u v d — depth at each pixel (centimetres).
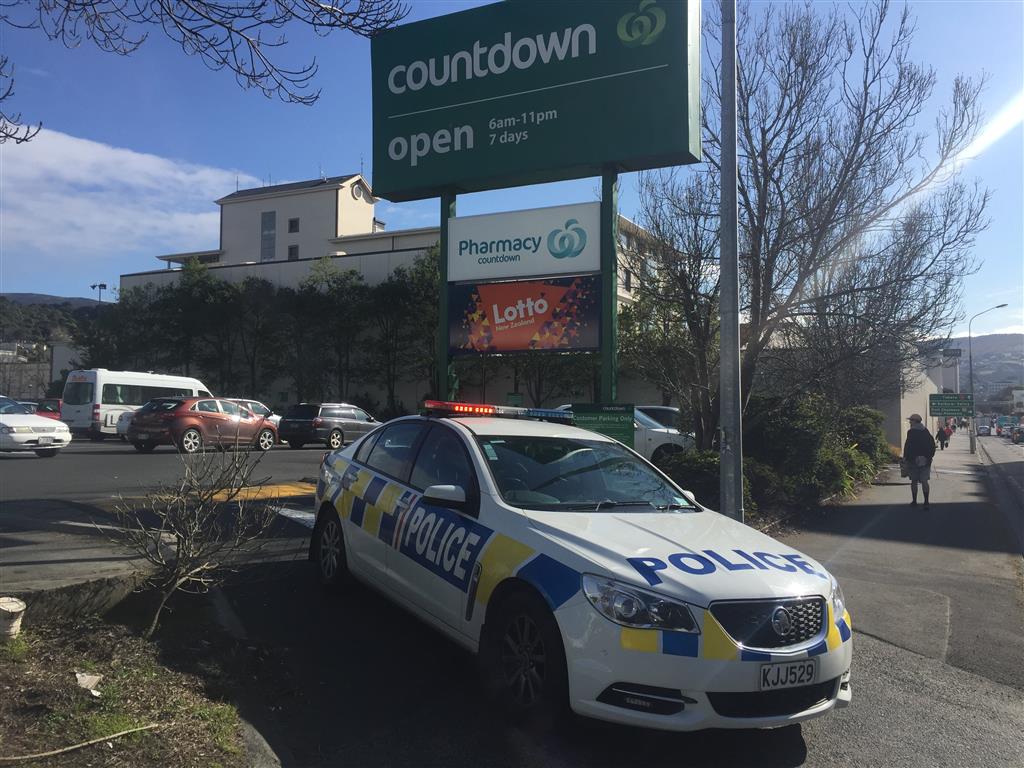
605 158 984
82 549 614
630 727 414
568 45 1010
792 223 1126
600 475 519
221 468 509
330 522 634
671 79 956
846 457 1716
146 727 347
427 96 1094
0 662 380
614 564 378
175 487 519
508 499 458
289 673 461
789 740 416
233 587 617
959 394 3947
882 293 1145
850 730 434
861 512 1338
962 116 1127
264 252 5744
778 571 395
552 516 434
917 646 595
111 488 1143
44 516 834
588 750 386
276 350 4088
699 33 997
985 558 935
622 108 978
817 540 1040
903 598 736
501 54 1048
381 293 3784
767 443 1348
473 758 373
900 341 1204
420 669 484
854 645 597
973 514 1321
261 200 5775
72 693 362
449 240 1089
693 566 383
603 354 986
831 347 1207
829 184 1128
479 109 1060
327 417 2506
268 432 2259
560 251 1019
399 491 544
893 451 2823
